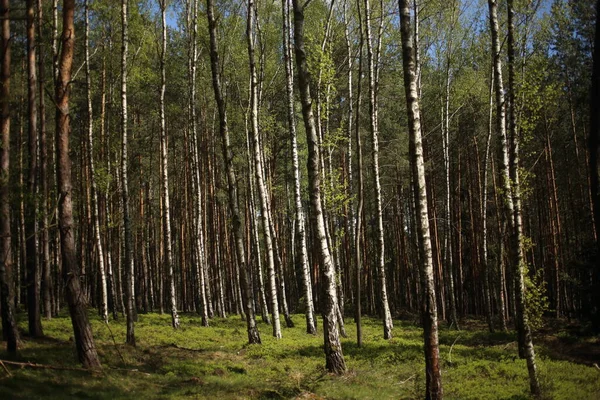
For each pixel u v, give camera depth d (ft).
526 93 44.78
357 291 54.39
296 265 148.66
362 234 108.17
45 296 71.56
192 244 112.68
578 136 94.17
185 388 34.71
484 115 93.04
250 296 55.93
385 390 36.19
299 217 68.33
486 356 47.75
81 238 93.30
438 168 111.96
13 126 75.82
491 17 44.42
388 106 103.55
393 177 108.06
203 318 78.74
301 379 39.11
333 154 109.40
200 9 80.94
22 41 70.38
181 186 114.93
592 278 64.28
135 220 115.44
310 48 69.00
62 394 29.73
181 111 99.60
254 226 82.89
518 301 35.58
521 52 68.49
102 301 74.08
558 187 103.65
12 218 88.38
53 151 82.69
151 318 88.53
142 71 80.64
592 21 89.30
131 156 101.14
